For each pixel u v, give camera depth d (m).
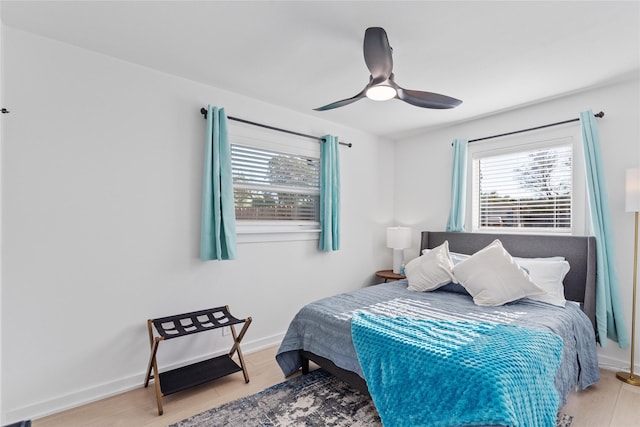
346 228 3.87
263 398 2.19
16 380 1.92
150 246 2.43
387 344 1.74
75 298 2.12
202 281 2.70
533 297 2.51
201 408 2.09
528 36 1.96
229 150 2.71
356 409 2.05
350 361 1.99
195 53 2.21
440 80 2.57
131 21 1.86
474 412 1.28
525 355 1.50
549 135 3.03
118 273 2.29
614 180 2.62
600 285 2.54
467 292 2.76
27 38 1.97
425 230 4.07
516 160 3.28
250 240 3.00
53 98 2.05
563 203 2.96
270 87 2.77
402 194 4.34
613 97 2.63
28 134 1.97
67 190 2.10
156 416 2.00
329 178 3.49
